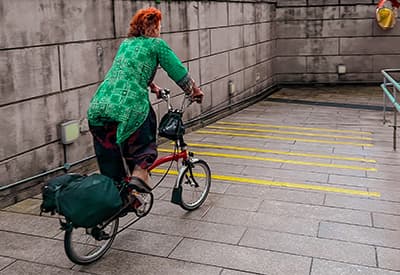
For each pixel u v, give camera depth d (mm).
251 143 6762
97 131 3184
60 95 4750
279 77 12742
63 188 2865
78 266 3109
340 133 7527
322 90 12320
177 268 3088
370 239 3506
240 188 4688
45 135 4594
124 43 3332
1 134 4094
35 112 4457
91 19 5121
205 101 8250
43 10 4453
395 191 4605
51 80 4613
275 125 8219
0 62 4027
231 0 9039
